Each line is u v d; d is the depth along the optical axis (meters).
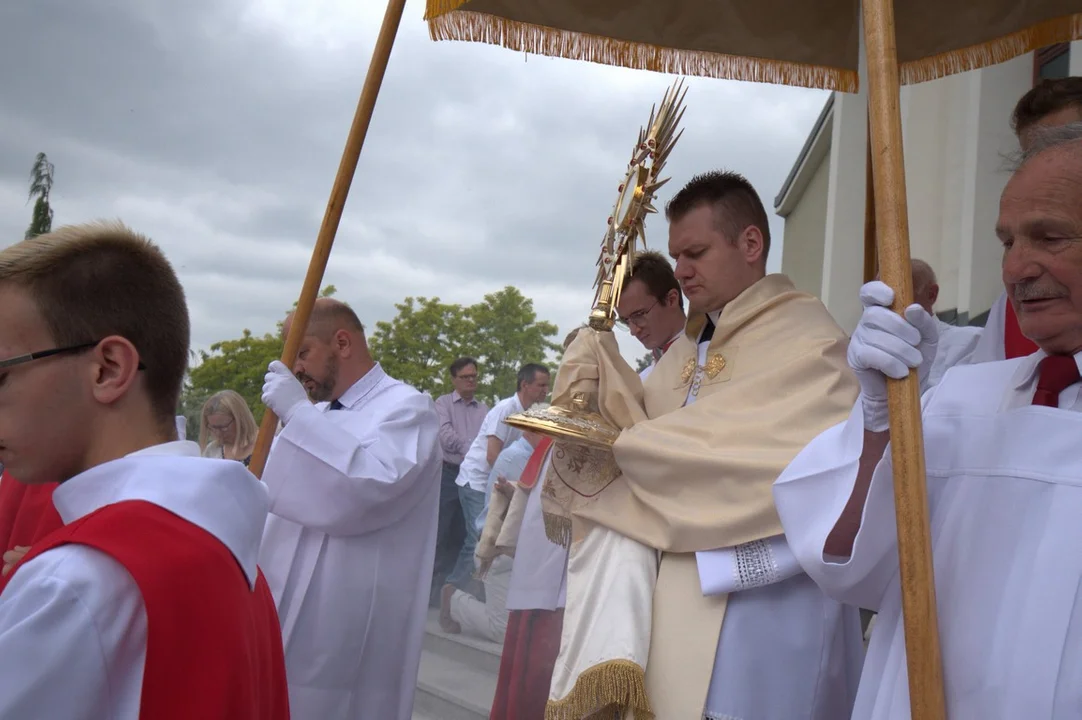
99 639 1.14
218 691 1.21
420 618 3.38
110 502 1.29
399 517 3.31
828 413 2.38
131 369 1.36
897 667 1.50
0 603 1.17
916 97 7.38
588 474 2.69
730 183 2.75
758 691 2.32
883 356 1.41
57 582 1.14
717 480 2.37
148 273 1.40
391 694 3.31
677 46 3.25
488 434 6.68
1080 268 1.37
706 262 2.71
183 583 1.21
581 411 2.74
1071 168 1.37
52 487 2.61
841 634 2.40
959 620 1.40
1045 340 1.43
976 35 3.15
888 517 1.58
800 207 12.92
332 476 3.05
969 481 1.47
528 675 3.96
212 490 1.33
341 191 2.67
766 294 2.66
